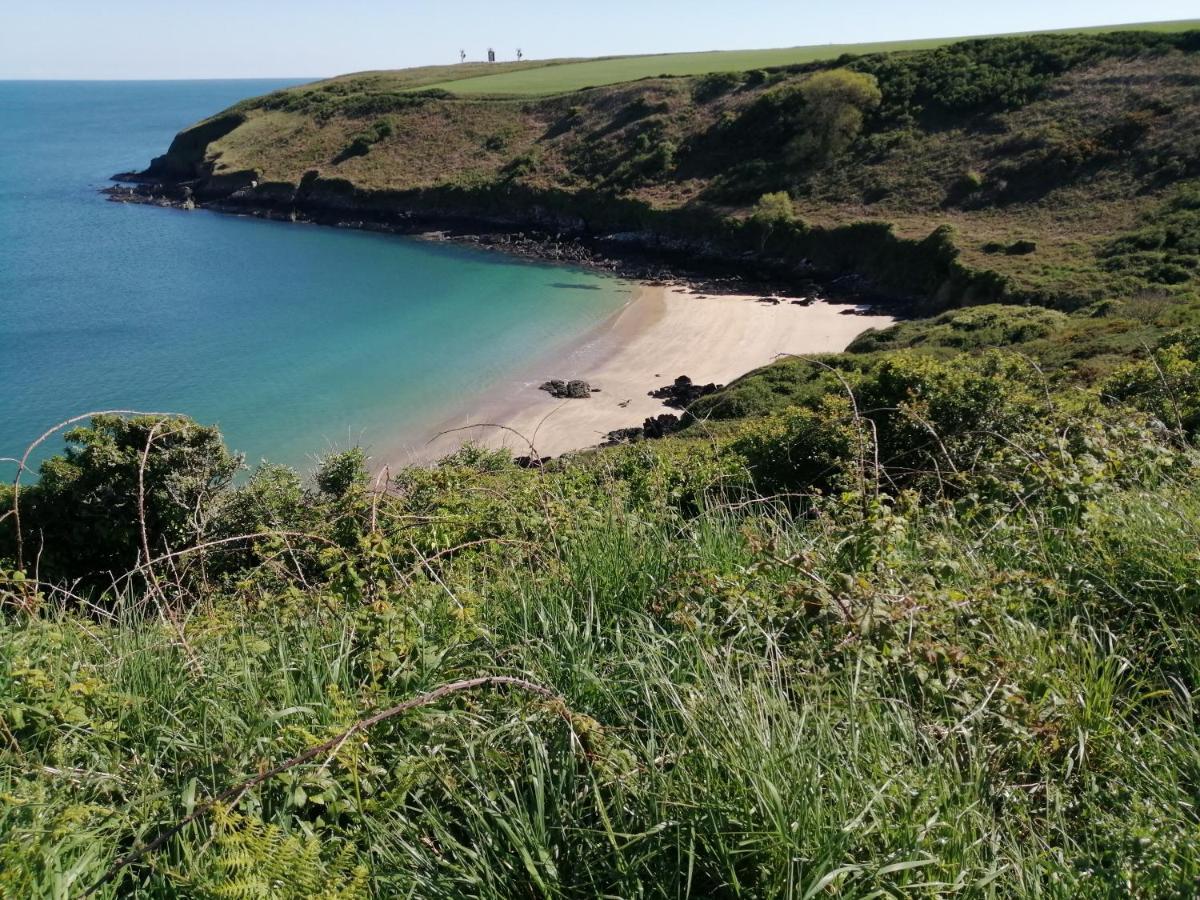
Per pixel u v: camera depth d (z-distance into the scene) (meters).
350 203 78.50
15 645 4.07
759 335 42.56
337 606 4.47
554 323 45.34
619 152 72.75
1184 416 8.12
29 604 4.79
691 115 73.88
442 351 40.66
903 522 4.25
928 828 2.51
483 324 45.25
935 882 2.34
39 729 3.46
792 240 56.91
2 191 92.69
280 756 3.09
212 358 39.66
